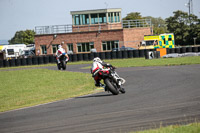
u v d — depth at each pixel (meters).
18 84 65.19
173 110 26.72
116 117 26.05
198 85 41.22
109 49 178.50
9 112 34.66
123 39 174.75
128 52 128.38
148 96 35.78
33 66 128.12
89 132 22.25
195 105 27.92
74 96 42.97
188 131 18.95
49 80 67.50
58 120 27.09
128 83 52.19
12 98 46.91
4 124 27.98
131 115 26.27
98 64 38.25
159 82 49.31
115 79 38.66
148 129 21.36
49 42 184.75
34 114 31.39
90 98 39.12
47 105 36.66
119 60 119.69
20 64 136.88
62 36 183.50
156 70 70.56
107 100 35.62
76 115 28.47
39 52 185.62
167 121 23.14
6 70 116.38
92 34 180.00
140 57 127.50
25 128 25.39
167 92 37.66
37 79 71.94
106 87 38.81
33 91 52.69
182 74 57.62
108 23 182.75
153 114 25.89
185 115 24.44
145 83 49.88
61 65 82.06
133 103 31.88
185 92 36.25
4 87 61.88
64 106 34.56
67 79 66.56
